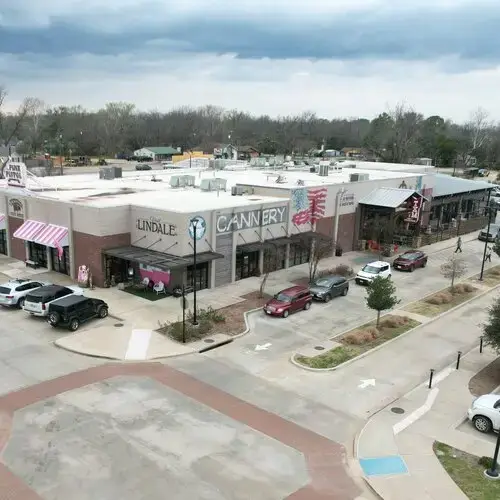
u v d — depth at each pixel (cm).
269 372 2614
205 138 19375
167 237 3722
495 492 1728
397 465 1872
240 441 2005
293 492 1727
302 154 15575
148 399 2297
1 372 2502
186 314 3312
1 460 1831
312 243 4638
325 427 2136
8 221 4622
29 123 17838
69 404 2227
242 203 4197
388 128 15200
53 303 3017
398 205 5384
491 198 8756
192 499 1667
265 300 3700
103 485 1716
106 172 5897
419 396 2416
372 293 3216
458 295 4116
